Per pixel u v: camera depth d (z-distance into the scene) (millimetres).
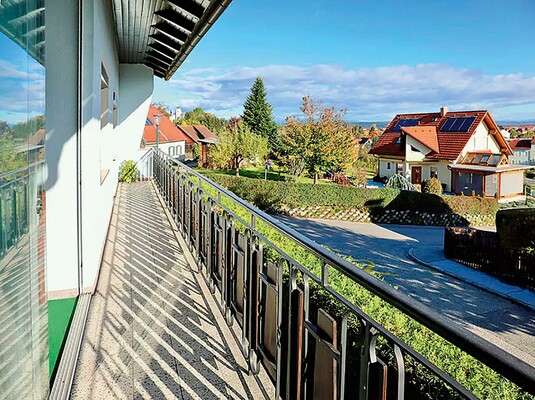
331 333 1260
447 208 18141
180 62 6727
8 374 1021
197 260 3436
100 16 3521
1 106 978
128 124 9188
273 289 1779
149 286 3039
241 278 2203
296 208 17812
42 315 1326
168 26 5227
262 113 37031
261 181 17828
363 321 1076
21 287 1119
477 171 23781
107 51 4602
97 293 2895
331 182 24641
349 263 1129
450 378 818
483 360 653
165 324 2449
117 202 6691
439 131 27281
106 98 5234
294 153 24188
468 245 11375
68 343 2148
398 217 17875
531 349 6738
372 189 17875
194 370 1987
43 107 1395
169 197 5863
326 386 1284
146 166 9891
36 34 1303
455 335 715
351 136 24266
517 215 10070
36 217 1266
